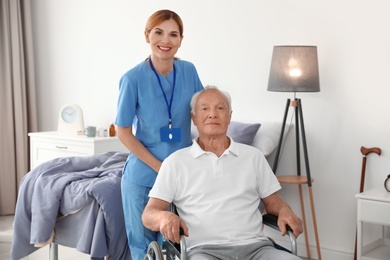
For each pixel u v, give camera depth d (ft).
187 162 8.66
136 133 9.53
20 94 18.28
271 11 14.16
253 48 14.52
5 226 16.67
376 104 12.88
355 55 13.07
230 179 8.63
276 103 14.23
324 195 13.69
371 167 12.99
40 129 19.24
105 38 17.54
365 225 13.23
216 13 15.07
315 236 13.32
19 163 18.37
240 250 8.23
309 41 13.65
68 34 18.38
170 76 9.45
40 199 11.58
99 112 17.88
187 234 7.69
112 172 11.91
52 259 11.93
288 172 14.11
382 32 12.73
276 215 8.59
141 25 16.71
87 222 10.93
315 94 13.62
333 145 13.47
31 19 19.10
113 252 10.85
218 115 8.70
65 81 18.61
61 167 12.46
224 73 15.05
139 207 9.33
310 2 13.57
